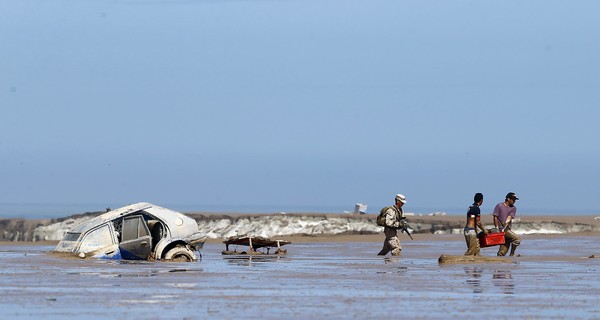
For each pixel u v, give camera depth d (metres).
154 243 83.69
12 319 45.91
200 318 46.34
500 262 81.88
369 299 53.97
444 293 56.94
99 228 82.25
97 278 64.88
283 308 50.06
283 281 63.88
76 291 57.03
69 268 72.81
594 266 77.88
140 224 82.56
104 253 81.56
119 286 59.97
